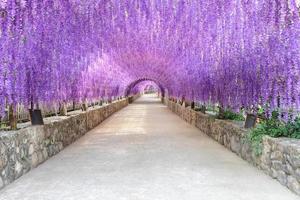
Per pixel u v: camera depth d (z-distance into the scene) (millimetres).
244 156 5910
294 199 3760
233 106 6551
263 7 5031
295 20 4609
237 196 3891
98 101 16016
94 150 7109
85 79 10523
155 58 13273
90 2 7395
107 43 9664
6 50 4711
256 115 6109
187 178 4707
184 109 14703
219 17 6645
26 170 5117
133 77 25766
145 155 6449
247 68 5688
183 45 9359
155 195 3951
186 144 7785
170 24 8031
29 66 5613
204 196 3904
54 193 4066
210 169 5230
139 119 15328
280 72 4793
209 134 9156
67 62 7566
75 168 5402
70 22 7039
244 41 5629
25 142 5125
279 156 4402
